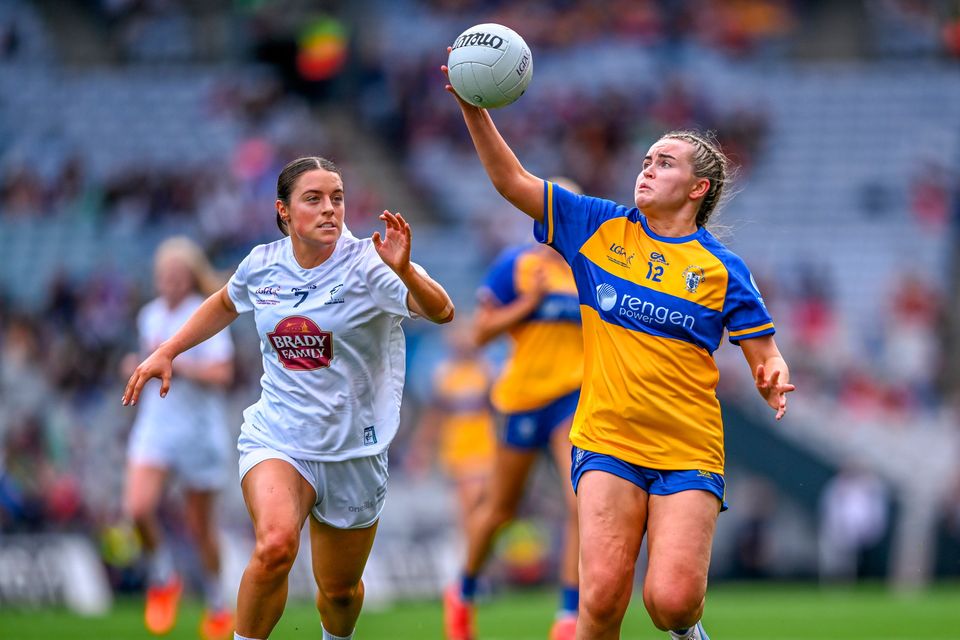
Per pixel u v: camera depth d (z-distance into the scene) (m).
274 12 94.44
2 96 91.50
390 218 18.69
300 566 49.38
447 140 90.75
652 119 90.06
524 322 29.56
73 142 87.62
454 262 79.62
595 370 19.72
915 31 101.69
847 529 60.22
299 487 20.05
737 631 36.00
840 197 88.81
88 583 47.53
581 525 19.06
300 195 19.95
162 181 80.88
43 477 52.50
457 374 46.53
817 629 36.56
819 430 64.12
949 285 84.06
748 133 91.06
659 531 18.80
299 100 93.12
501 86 19.62
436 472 60.81
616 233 20.02
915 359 75.25
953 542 60.06
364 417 20.55
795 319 76.44
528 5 99.56
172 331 34.78
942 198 88.12
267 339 20.53
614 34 98.50
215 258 77.19
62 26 98.06
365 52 94.00
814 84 96.19
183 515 51.56
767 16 101.19
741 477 60.78
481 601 46.62
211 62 96.31
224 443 34.53
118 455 59.62
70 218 80.44
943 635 34.97
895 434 68.44
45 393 62.00
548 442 29.61
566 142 88.44
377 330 20.41
